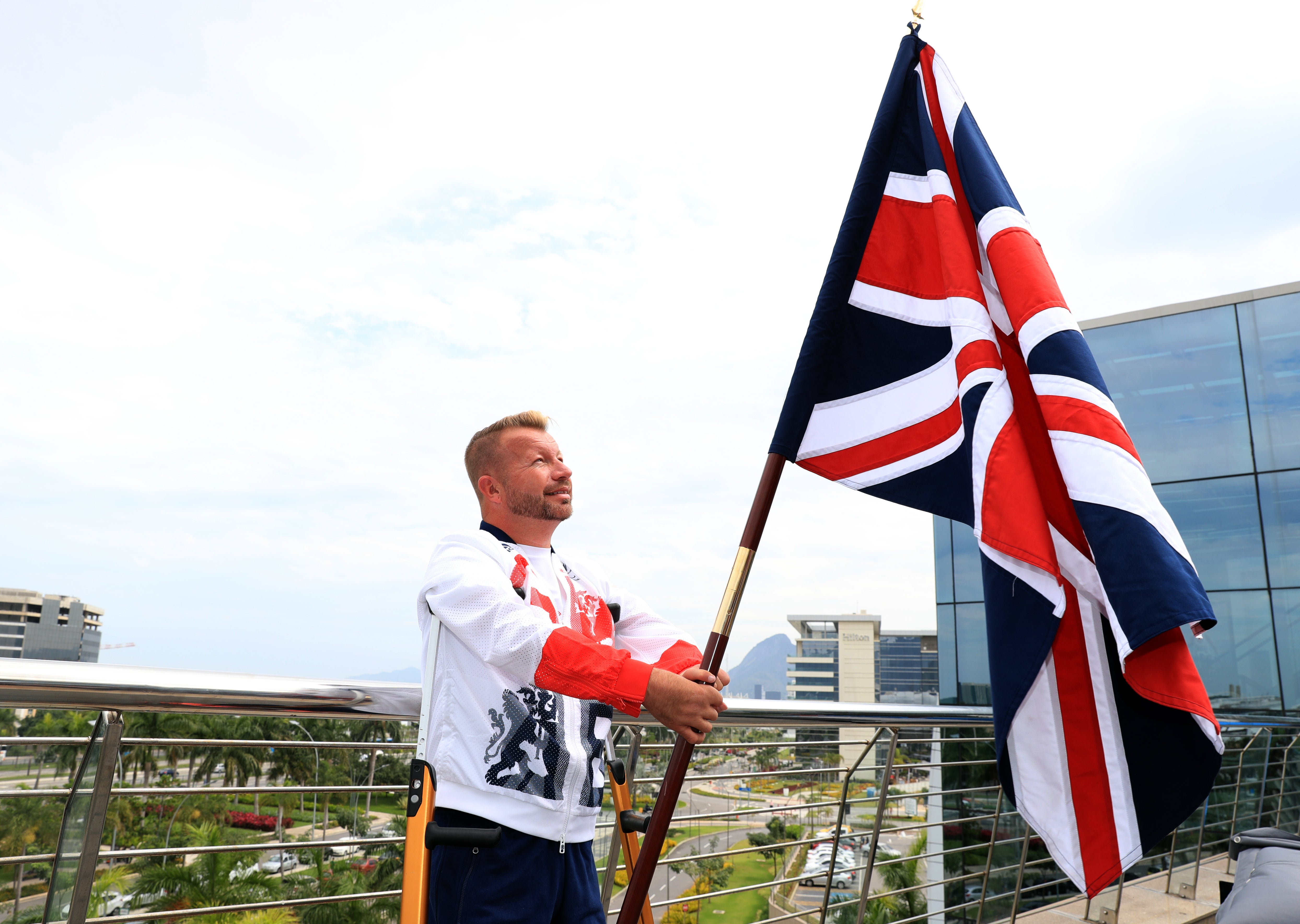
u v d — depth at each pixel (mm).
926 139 1990
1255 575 7777
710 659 1481
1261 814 5023
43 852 1478
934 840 7121
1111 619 1451
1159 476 8406
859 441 1793
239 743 1606
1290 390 7840
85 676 1419
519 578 1516
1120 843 1591
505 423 1719
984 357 1728
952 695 9547
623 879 2299
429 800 1281
